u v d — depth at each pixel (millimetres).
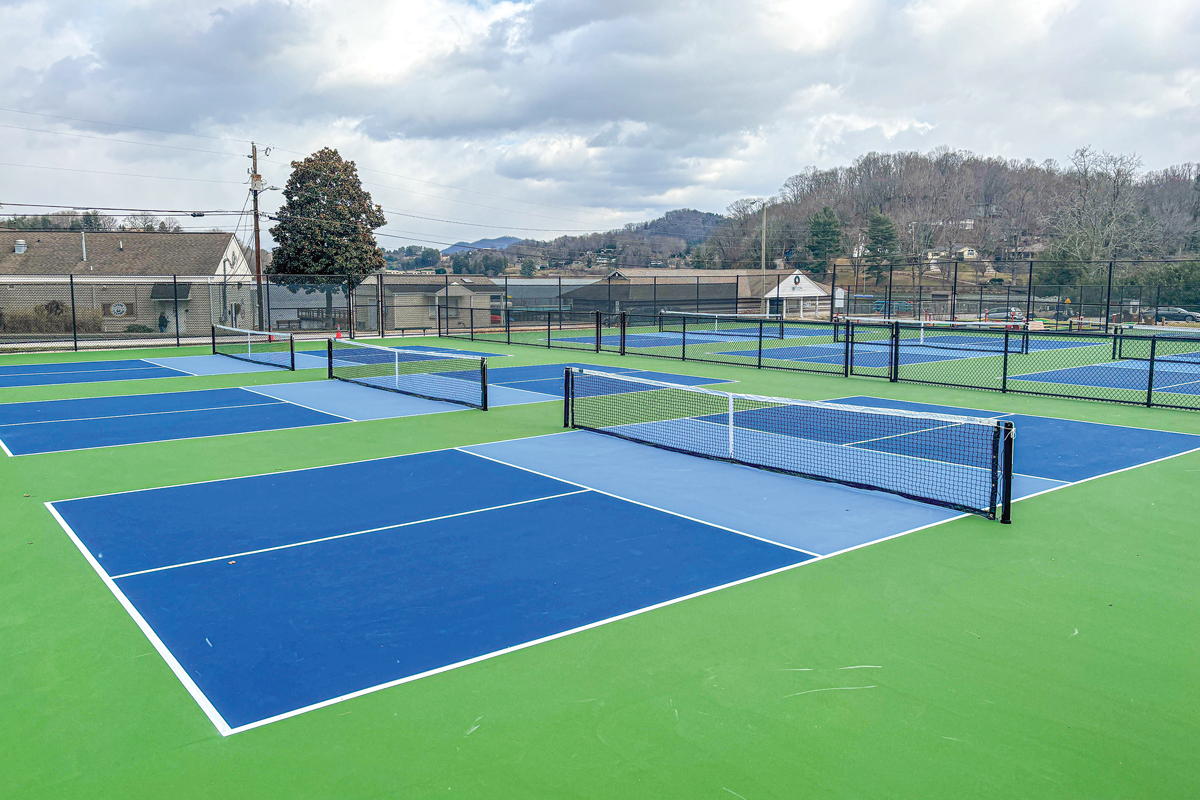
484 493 10289
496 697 5211
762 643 6000
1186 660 5738
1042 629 6246
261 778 4355
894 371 20969
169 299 43156
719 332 40500
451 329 44688
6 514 9406
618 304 52750
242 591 7066
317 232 43688
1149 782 4328
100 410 16812
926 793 4223
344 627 6320
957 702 5148
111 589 7121
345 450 12898
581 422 15320
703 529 8781
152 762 4508
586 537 8531
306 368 24828
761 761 4504
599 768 4438
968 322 46312
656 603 6766
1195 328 37250
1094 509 9453
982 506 9531
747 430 14469
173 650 5922
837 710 5047
